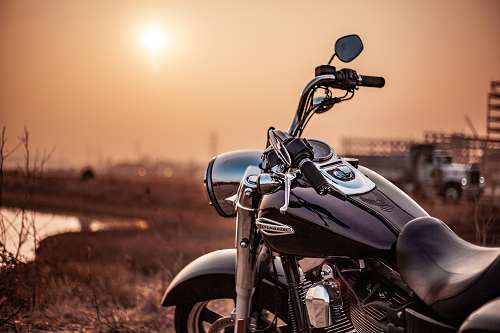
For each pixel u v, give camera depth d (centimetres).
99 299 389
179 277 210
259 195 170
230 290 202
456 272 127
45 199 2705
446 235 142
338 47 189
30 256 408
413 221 146
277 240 163
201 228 1241
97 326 292
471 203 996
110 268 646
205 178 193
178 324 213
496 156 1427
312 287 158
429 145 1802
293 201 159
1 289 297
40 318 302
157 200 2480
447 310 123
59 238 977
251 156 192
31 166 316
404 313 140
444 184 1638
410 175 1808
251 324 189
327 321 152
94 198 2722
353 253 149
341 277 157
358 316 157
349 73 171
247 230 175
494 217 399
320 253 155
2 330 265
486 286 115
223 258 210
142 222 1600
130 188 3400
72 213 2072
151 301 366
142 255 763
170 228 1144
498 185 1334
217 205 193
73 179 4631
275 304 187
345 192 156
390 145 2148
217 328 200
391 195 161
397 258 141
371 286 154
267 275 198
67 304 337
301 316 170
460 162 1919
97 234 1167
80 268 604
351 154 2138
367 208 153
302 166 140
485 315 102
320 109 183
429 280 131
